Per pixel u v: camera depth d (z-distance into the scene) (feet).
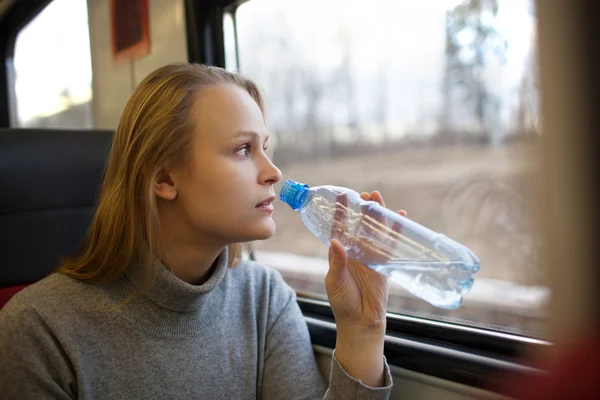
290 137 4.43
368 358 2.38
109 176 2.40
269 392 2.67
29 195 3.48
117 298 2.33
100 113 6.12
